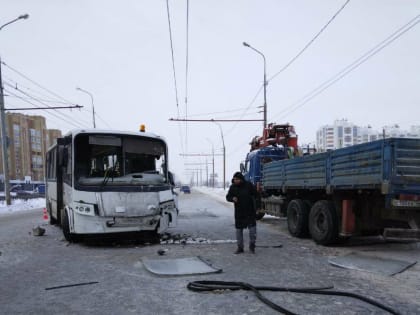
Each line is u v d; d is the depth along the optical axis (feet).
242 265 21.75
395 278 18.72
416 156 22.79
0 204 87.92
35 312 14.32
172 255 24.99
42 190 140.36
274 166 40.52
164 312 14.14
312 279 18.51
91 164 29.19
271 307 14.43
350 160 25.79
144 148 31.37
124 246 29.09
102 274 19.99
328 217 28.25
